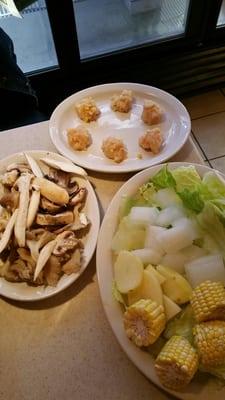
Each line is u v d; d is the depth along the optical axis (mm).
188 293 330
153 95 556
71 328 357
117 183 469
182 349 288
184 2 938
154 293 325
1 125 685
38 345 348
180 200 380
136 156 496
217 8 902
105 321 359
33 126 539
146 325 301
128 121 542
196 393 289
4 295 362
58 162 454
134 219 374
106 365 333
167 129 524
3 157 500
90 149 509
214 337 288
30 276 365
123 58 968
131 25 989
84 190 431
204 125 1020
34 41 942
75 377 329
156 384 295
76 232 406
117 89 569
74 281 369
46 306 371
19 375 332
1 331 358
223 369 292
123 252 345
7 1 356
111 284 348
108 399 316
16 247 383
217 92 1059
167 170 393
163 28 991
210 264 336
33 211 396
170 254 350
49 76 949
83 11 920
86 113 532
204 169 415
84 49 966
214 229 348
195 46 1000
